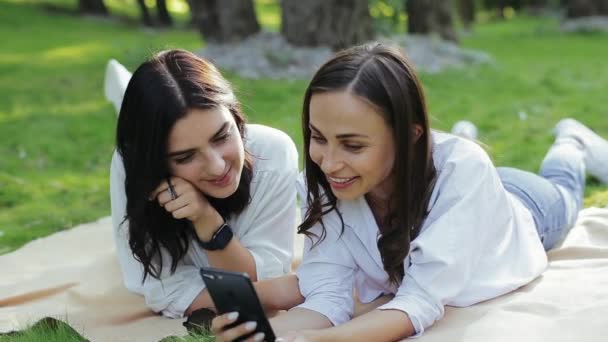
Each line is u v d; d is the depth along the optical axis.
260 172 3.16
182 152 2.70
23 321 3.22
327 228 2.91
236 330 2.28
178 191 2.80
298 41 9.61
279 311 3.01
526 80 9.54
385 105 2.48
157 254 3.17
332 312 2.77
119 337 3.01
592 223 3.74
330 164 2.54
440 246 2.60
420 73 9.66
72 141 7.30
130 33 18.88
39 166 6.53
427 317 2.57
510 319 2.63
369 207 2.84
